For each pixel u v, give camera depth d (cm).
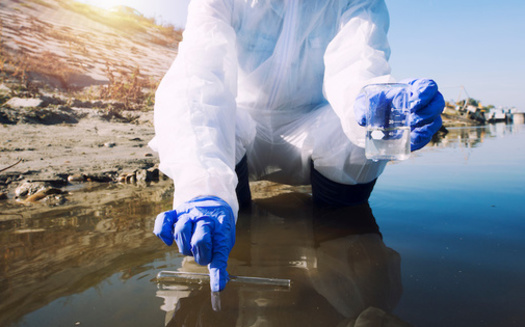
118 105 791
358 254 144
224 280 108
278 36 205
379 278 122
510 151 452
